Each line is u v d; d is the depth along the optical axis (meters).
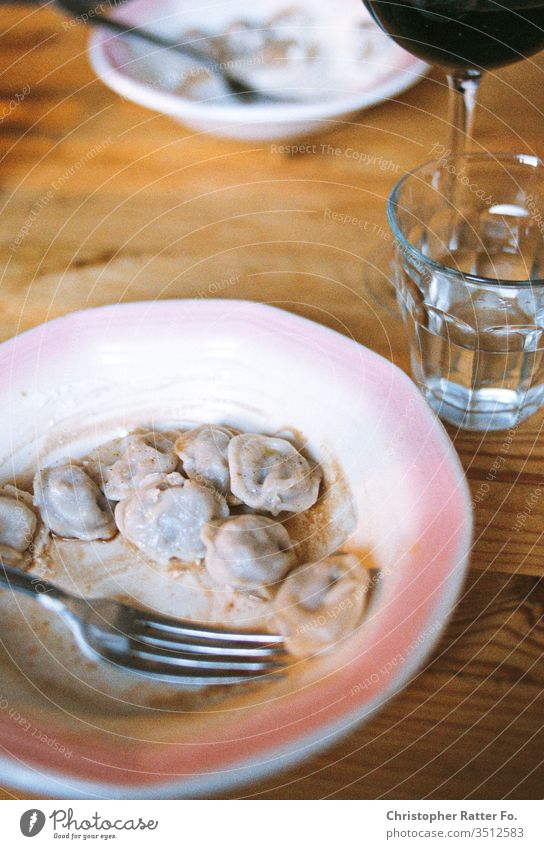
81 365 0.43
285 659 0.33
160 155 0.56
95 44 0.62
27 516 0.38
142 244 0.50
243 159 0.56
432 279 0.42
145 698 0.32
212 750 0.30
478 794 0.30
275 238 0.51
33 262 0.49
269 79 0.58
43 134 0.57
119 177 0.55
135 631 0.35
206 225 0.52
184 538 0.37
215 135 0.57
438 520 0.36
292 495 0.39
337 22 0.62
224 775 0.29
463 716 0.32
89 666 0.33
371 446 0.39
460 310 0.42
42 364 0.43
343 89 0.57
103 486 0.40
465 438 0.41
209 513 0.38
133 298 0.47
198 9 0.62
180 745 0.30
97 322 0.44
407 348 0.45
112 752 0.30
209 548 0.37
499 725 0.31
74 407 0.42
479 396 0.42
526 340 0.42
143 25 0.62
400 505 0.37
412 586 0.34
